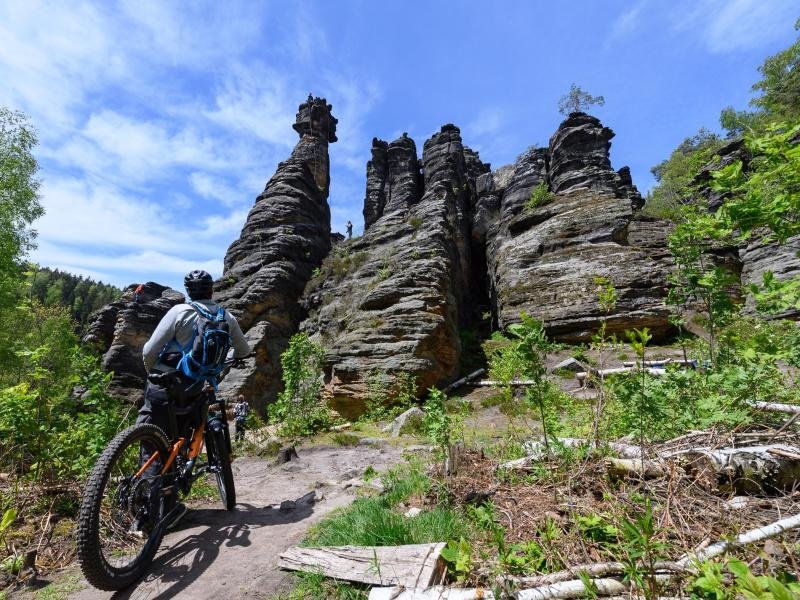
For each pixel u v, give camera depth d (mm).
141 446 3025
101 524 3154
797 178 2459
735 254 17438
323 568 2434
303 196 30078
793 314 6465
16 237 18703
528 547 2141
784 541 1825
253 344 21219
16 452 3928
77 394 4777
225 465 3783
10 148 18312
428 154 33688
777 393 3500
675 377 3301
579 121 25656
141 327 25422
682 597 1570
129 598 2418
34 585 2648
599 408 3330
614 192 22031
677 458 2754
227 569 2684
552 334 17359
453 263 21234
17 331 15445
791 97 28047
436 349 15602
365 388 14047
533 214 22766
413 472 4184
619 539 1991
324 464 6344
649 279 16625
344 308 20547
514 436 4594
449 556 2053
